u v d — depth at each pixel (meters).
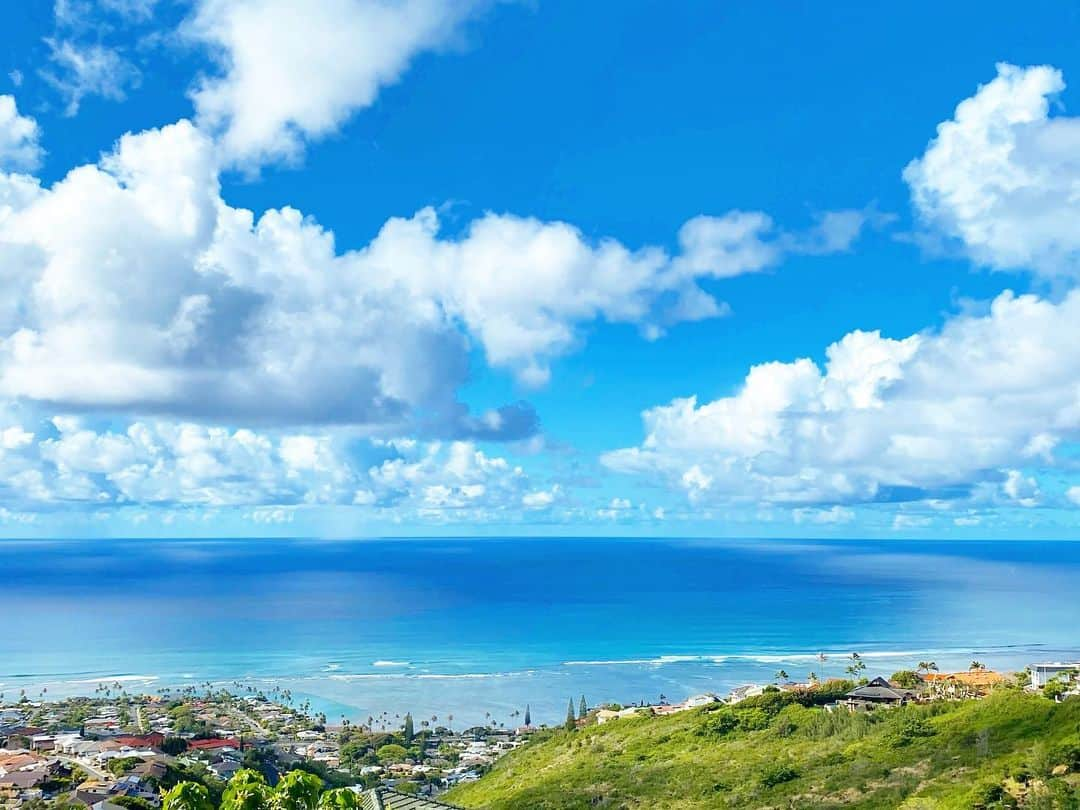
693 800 96.81
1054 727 96.38
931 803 80.62
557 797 106.88
